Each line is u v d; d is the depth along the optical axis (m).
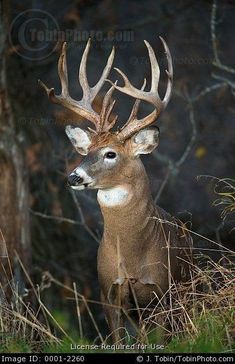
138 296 10.34
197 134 17.25
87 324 15.59
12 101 15.73
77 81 17.08
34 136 16.11
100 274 10.41
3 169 13.20
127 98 16.92
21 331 9.71
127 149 10.19
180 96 16.86
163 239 10.41
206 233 15.91
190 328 9.44
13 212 13.26
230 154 17.25
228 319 9.25
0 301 10.55
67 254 16.28
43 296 15.70
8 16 13.99
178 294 10.06
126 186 10.10
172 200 16.59
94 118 10.59
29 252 13.38
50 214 16.23
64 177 16.28
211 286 10.05
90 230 15.36
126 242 10.16
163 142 17.25
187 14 17.62
